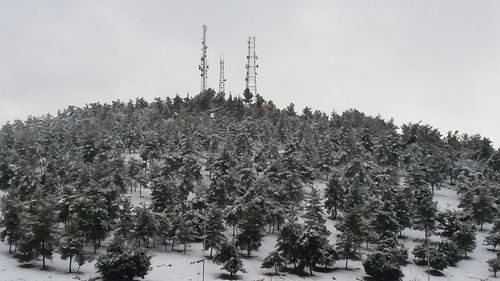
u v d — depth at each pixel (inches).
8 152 3870.6
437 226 3270.2
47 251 2246.6
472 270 2763.3
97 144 3784.5
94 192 2554.1
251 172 3302.2
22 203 2514.8
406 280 2465.6
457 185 4379.9
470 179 4409.5
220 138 4463.6
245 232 2623.0
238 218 2785.4
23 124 5738.2
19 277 2026.3
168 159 3533.5
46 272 2166.6
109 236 2625.5
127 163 3927.2
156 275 2210.9
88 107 6407.5
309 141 4338.1
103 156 3693.4
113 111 6136.8
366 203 3122.5
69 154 4057.6
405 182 3678.6
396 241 2792.8
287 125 5354.3
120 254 2096.5
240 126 4837.6
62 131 4970.5
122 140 5029.5
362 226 2758.4
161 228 2635.3
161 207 2874.0
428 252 2511.1
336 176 3432.6
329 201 3393.2
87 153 3912.4
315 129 5319.9
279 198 3193.9
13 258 2367.1
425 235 3196.4
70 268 2196.1
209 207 2856.8
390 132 4950.8
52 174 3225.9
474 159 5433.1
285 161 3639.3
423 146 5157.5
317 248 2420.0
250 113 6028.5
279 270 2471.7
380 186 3553.2
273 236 3080.7
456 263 2864.2
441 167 4389.8
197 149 4308.6
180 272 2290.8
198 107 6279.5
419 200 3356.3
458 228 3058.6
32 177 3048.7
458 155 5255.9
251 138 4835.1
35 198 2513.5
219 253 2345.0
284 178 3444.9
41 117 5935.0
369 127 5221.5
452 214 3152.1
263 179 3196.4
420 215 3120.1
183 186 3257.9
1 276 2023.9
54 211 2475.4
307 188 4050.2
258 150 4466.0
